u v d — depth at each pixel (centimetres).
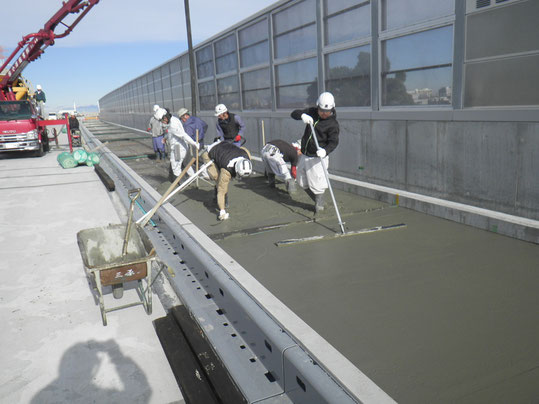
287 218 572
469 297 333
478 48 484
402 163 623
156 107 812
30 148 1591
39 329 374
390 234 490
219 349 325
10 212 793
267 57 1019
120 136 2469
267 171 763
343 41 737
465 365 253
